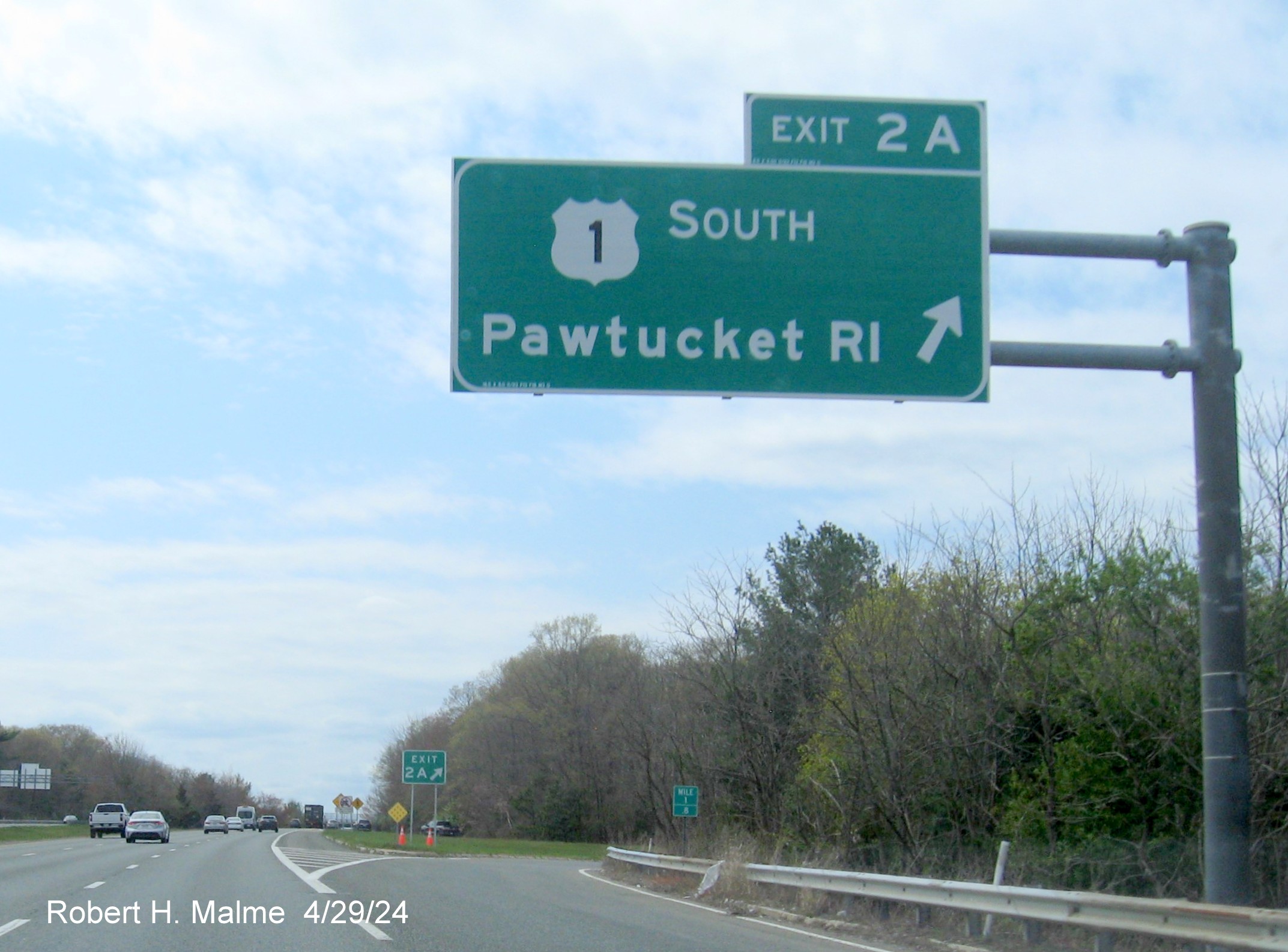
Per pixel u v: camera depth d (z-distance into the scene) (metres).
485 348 10.28
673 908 19.44
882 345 10.47
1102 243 10.70
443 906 18.55
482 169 10.47
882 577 33.28
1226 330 10.63
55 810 149.62
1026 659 20.72
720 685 34.00
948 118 10.78
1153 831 18.48
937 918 16.19
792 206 10.58
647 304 10.40
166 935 14.38
